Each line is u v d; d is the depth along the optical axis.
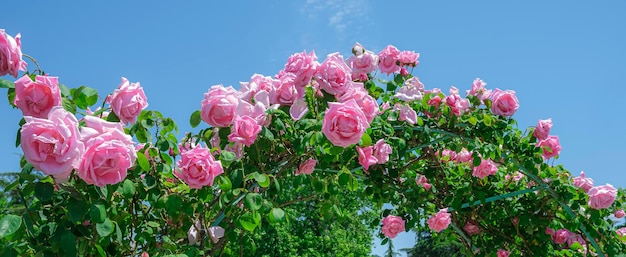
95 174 1.97
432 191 4.82
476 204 4.78
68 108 2.33
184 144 3.03
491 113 4.26
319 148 2.95
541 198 4.79
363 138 2.81
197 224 3.08
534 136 4.32
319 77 2.96
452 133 4.10
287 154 3.18
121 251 2.73
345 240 13.72
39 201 2.44
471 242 5.04
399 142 3.75
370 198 4.47
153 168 2.70
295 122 3.04
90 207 2.15
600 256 4.62
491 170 4.58
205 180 2.53
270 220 2.74
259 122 2.78
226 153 2.72
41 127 1.86
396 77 4.13
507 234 5.00
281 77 3.18
